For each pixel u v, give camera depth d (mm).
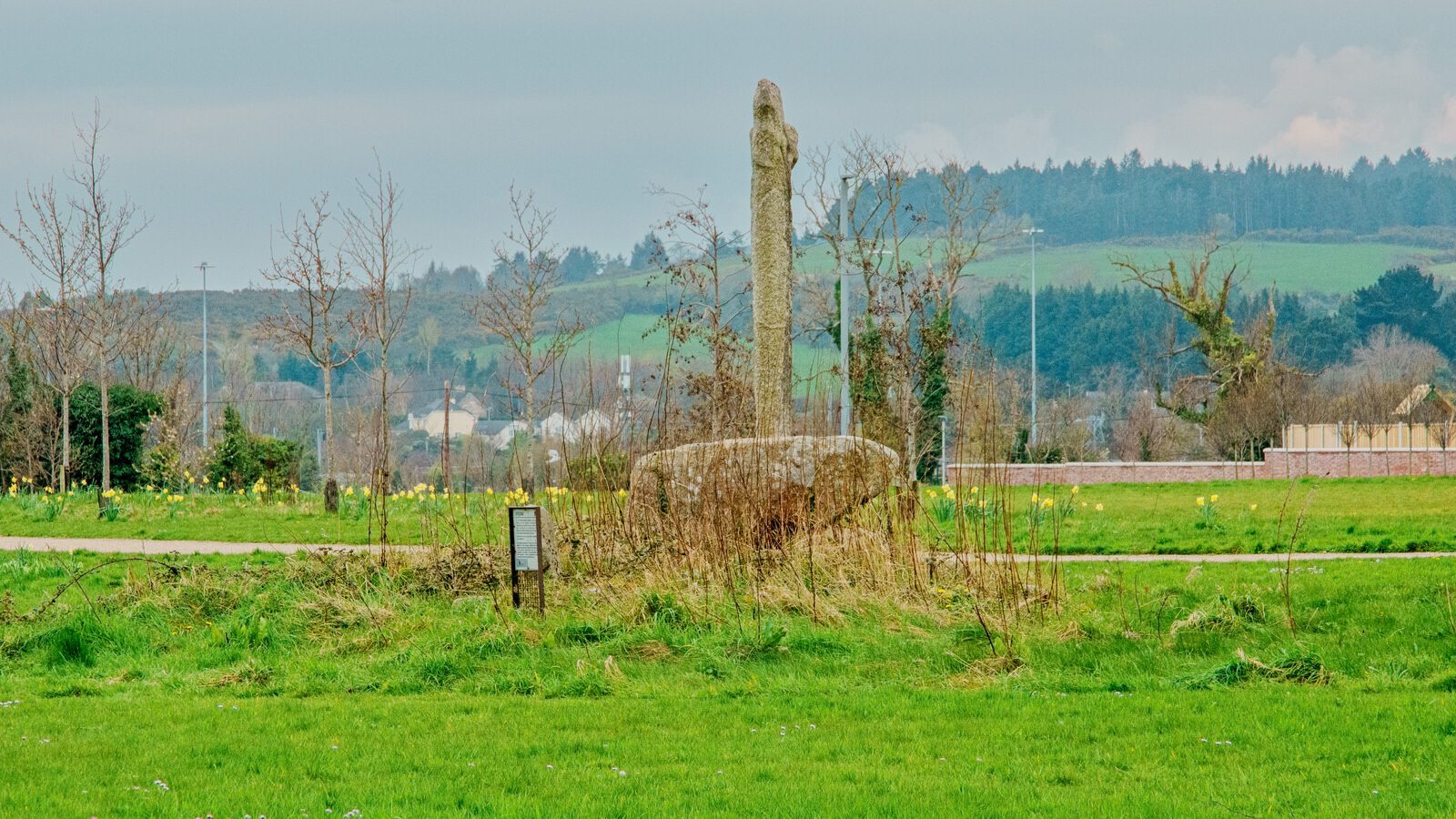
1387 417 122938
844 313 74875
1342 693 21969
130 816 16266
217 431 91500
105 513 55531
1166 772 17922
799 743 19656
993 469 35031
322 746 19688
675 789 17328
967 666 24547
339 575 32750
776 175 38438
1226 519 53094
